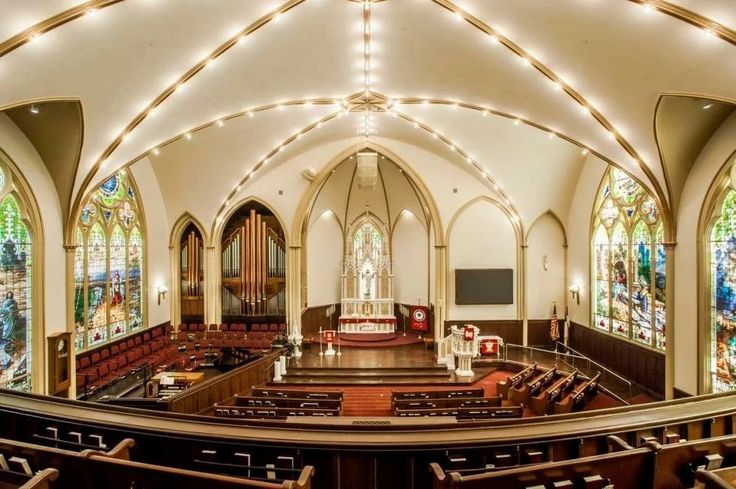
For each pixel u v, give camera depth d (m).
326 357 17.06
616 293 15.20
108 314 15.00
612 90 9.53
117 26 7.58
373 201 21.52
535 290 18.78
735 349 10.07
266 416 9.10
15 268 10.66
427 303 20.58
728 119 10.06
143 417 4.53
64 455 3.35
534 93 10.80
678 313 11.66
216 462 4.30
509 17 8.27
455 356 16.33
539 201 18.14
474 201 18.69
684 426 4.72
